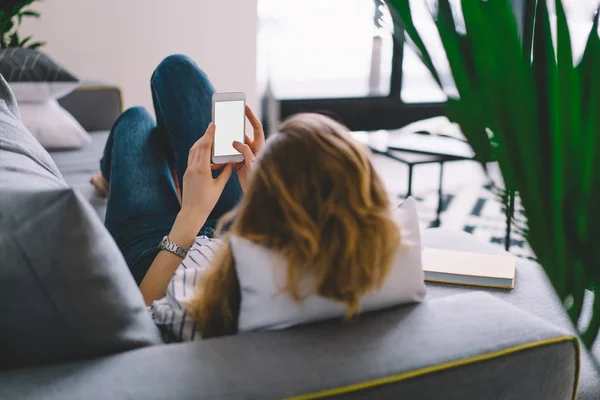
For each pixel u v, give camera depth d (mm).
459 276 1543
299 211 920
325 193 931
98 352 945
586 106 750
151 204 1849
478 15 701
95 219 945
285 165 936
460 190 4055
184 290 1104
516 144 739
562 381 1007
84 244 920
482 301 1093
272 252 947
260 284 963
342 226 922
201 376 870
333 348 932
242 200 983
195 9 4055
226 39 4172
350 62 5352
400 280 1034
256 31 4227
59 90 2846
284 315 976
